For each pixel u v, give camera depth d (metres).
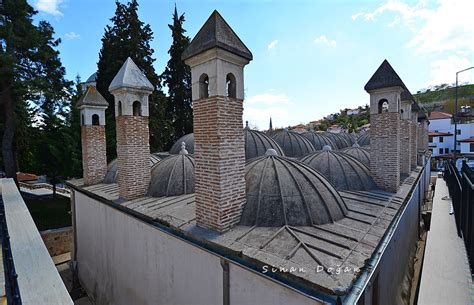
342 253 4.90
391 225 6.88
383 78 10.33
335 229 6.02
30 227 8.02
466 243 8.23
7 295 4.41
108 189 12.18
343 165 10.99
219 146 6.09
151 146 28.94
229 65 6.45
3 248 5.27
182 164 10.72
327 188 7.34
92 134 14.17
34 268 5.58
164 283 7.71
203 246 5.99
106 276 11.40
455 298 5.65
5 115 22.50
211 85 6.27
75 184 14.68
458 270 6.93
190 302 6.74
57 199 28.83
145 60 28.52
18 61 19.00
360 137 25.14
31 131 24.95
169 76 35.25
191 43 6.69
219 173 6.09
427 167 24.42
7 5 19.72
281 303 4.62
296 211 6.32
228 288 5.50
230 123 6.38
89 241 13.19
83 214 13.94
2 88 21.77
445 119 53.88
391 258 7.57
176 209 8.09
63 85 23.31
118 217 10.14
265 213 6.36
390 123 10.28
